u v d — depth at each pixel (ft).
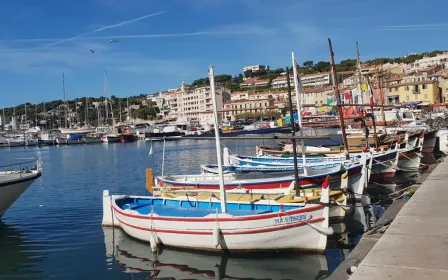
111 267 43.37
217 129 45.80
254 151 191.62
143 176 123.75
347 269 27.12
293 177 63.72
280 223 43.37
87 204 79.05
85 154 235.61
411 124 150.51
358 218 58.03
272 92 441.68
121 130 396.57
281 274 39.58
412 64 490.08
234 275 39.96
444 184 51.11
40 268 43.60
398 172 97.71
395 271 22.34
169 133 359.87
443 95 353.10
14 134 410.93
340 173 64.59
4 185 60.95
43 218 66.64
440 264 23.16
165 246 47.98
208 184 65.72
